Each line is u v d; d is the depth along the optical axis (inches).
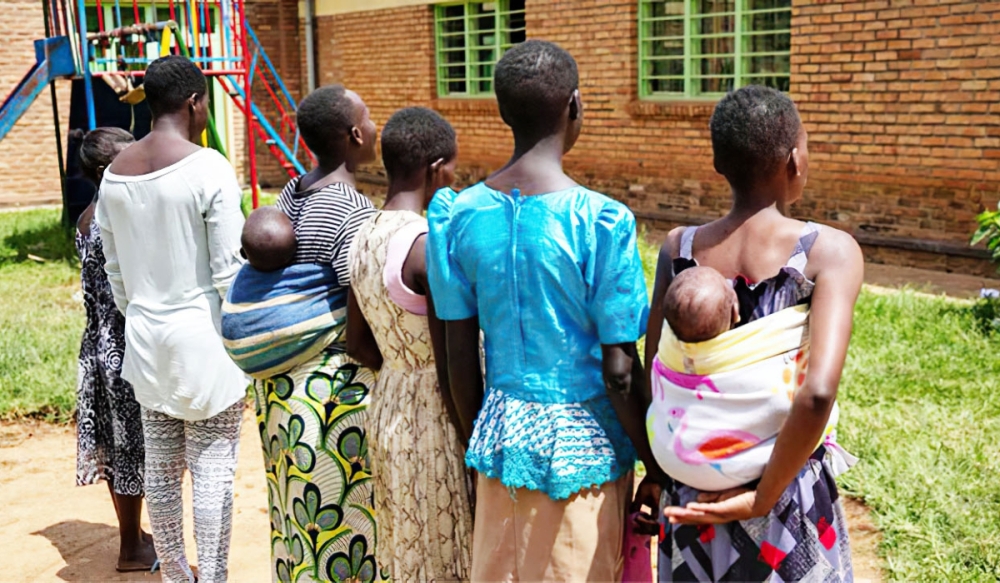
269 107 697.0
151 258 141.1
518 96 97.2
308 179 133.3
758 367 85.9
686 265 93.5
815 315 85.7
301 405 126.0
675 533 94.3
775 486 85.7
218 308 143.6
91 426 168.2
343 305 126.3
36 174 629.0
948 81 358.3
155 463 151.0
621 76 477.7
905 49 368.8
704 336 85.6
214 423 146.6
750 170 90.3
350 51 652.1
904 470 192.7
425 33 588.4
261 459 226.1
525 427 98.3
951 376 242.7
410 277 111.0
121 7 611.8
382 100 634.2
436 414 113.9
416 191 117.6
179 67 141.4
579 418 97.7
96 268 160.9
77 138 489.4
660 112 461.1
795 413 83.1
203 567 147.6
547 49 98.4
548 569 99.2
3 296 365.7
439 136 117.0
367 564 129.4
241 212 142.5
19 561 182.5
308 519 127.5
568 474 96.5
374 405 117.0
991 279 356.5
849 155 394.6
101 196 144.2
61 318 330.3
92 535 193.0
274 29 690.8
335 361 127.2
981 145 353.4
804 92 404.8
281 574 134.0
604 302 94.3
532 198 97.3
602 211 95.3
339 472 126.6
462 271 102.3
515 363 99.1
